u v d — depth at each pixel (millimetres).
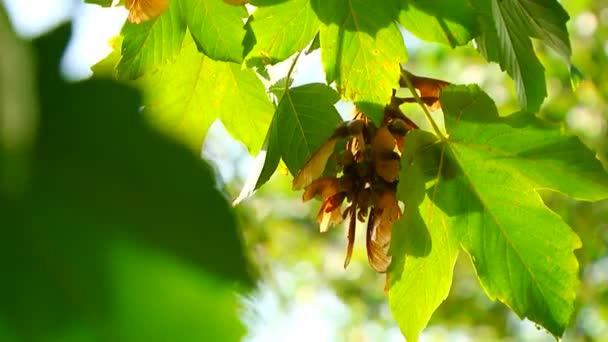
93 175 291
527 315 881
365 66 863
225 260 303
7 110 283
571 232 875
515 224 877
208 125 956
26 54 298
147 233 294
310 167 849
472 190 875
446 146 868
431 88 897
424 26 866
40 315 286
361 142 852
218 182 307
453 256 878
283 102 906
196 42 891
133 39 895
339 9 862
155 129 302
